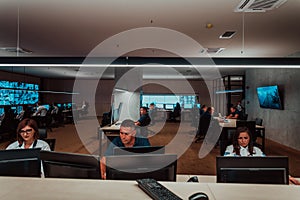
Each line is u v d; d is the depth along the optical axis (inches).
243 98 437.1
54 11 138.9
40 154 62.0
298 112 250.1
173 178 61.0
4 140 319.6
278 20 151.6
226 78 477.1
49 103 636.7
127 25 164.1
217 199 46.9
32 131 105.4
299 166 195.9
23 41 211.0
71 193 48.6
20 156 60.5
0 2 126.6
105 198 46.4
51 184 53.7
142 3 126.7
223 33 181.9
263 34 184.5
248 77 403.2
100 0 123.4
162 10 136.1
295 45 219.8
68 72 469.4
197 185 55.3
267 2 117.1
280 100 284.8
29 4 128.9
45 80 634.8
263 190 51.9
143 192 49.7
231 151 110.3
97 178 57.9
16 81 494.3
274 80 306.2
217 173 57.9
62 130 410.3
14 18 151.3
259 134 257.4
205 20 152.6
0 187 51.4
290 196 48.5
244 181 57.3
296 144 254.5
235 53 257.0
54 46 229.3
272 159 57.6
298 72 249.4
